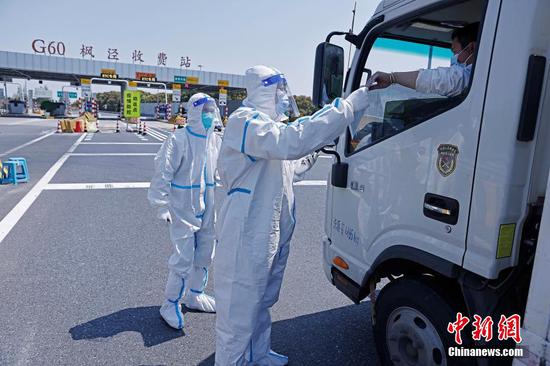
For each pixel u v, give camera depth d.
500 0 1.79
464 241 1.94
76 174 9.97
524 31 1.69
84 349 3.08
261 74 2.30
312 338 3.33
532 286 1.61
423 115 2.21
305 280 4.43
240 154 2.26
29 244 5.23
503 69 1.76
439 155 2.06
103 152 14.40
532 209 1.82
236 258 2.27
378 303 2.56
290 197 2.50
